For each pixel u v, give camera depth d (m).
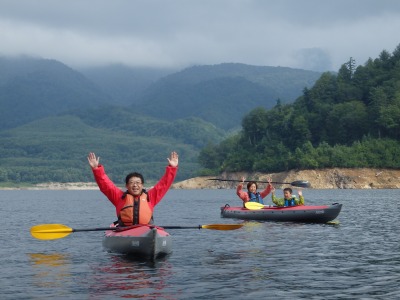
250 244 16.58
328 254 14.30
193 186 179.38
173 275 11.22
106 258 13.66
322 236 18.97
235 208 29.45
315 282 10.45
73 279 10.86
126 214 14.23
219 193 109.56
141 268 12.10
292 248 15.55
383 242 17.03
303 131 174.38
